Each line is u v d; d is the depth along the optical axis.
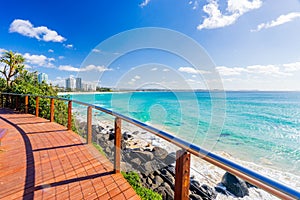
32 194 1.81
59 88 8.67
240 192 4.01
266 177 0.65
